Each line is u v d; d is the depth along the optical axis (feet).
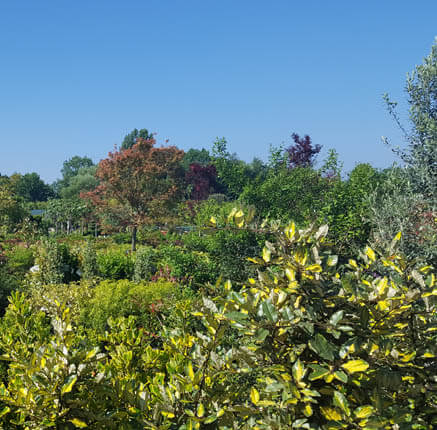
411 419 6.80
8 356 8.40
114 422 7.10
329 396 6.78
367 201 22.84
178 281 29.04
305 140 55.06
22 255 41.42
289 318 6.60
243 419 7.45
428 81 19.60
